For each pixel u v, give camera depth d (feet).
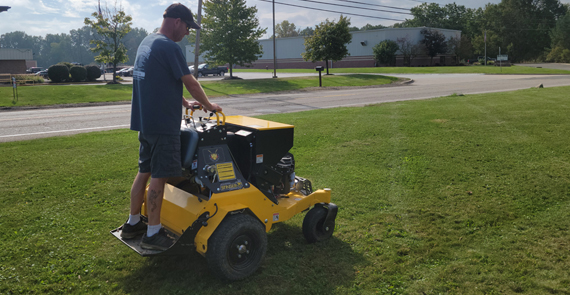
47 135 34.35
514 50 330.34
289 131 12.48
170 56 10.09
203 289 10.77
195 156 10.91
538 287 10.96
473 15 343.67
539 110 42.09
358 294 10.75
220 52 120.78
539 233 14.39
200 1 81.51
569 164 22.59
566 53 284.00
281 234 14.43
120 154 25.84
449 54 231.71
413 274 11.76
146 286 10.94
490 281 11.30
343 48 133.90
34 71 222.48
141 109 10.28
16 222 15.11
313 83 109.19
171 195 11.68
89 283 11.05
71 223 15.15
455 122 36.19
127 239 11.65
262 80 116.26
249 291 10.70
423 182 20.36
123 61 111.34
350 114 43.37
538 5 347.77
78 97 74.54
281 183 13.05
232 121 13.12
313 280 11.37
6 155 25.20
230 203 10.99
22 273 11.44
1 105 62.18
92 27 108.88
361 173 22.06
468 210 16.69
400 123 36.47
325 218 13.74
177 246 10.38
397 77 132.46
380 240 14.05
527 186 19.35
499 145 27.25
